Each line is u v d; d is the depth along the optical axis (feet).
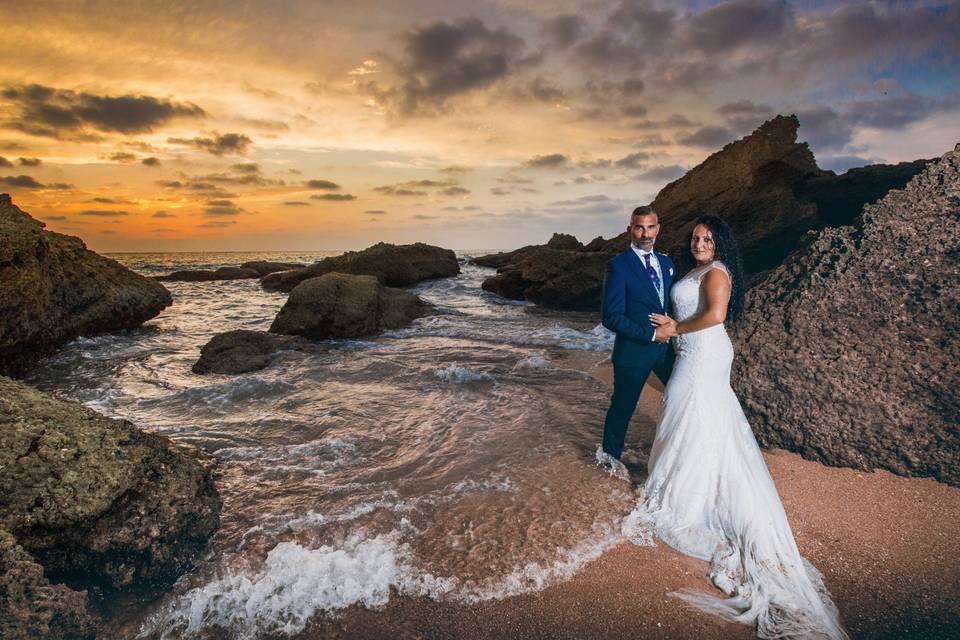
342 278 37.47
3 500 9.34
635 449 16.07
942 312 14.03
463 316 44.83
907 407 13.71
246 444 17.03
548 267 53.62
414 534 11.67
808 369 15.05
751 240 38.42
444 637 8.86
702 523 11.35
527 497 13.17
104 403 21.31
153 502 10.53
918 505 12.55
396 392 22.39
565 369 25.61
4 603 7.64
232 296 66.03
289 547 10.95
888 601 9.69
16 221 30.37
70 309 33.55
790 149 41.16
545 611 9.42
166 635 8.89
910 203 15.74
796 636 8.81
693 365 11.77
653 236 13.34
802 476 13.96
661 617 9.31
